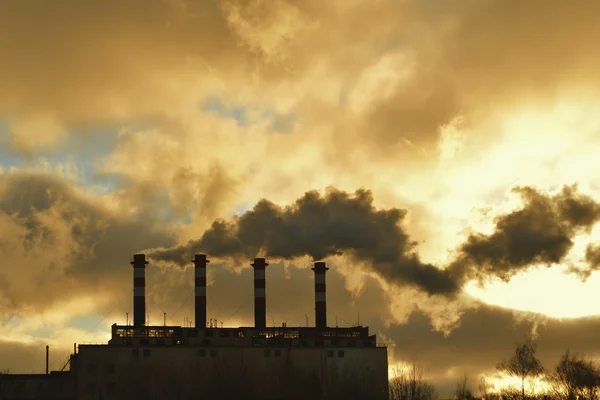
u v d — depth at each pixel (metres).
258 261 148.12
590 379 122.94
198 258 148.62
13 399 123.19
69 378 125.69
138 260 144.25
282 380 130.50
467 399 133.50
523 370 125.56
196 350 128.62
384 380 133.88
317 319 147.62
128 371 125.38
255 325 146.62
